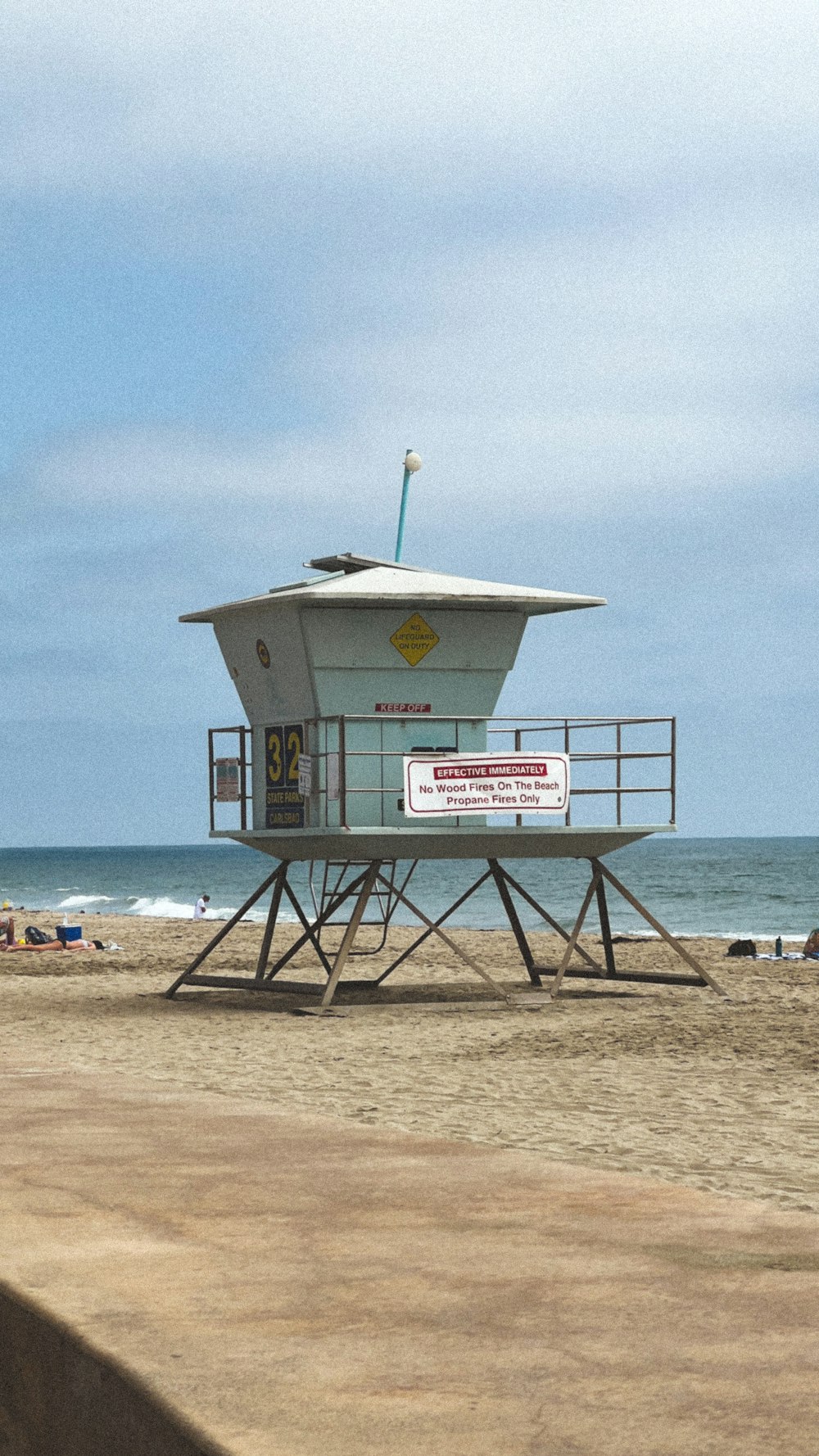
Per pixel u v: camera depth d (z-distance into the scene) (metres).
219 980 20.41
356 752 18.14
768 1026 17.22
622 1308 3.85
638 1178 5.64
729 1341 3.58
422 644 18.94
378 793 18.81
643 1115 11.02
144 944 34.66
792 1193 7.91
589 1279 4.12
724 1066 13.96
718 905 72.50
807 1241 4.54
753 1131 10.28
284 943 34.28
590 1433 3.04
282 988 19.48
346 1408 3.18
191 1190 5.45
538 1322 3.75
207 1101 7.94
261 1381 3.35
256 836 19.27
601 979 22.77
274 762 19.50
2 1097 8.09
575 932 20.66
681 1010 19.06
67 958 29.75
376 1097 11.95
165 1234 4.75
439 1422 3.10
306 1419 3.13
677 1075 13.35
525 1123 10.62
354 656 18.62
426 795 18.48
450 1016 18.53
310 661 18.50
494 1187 5.44
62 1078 9.02
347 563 20.06
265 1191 5.41
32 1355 3.95
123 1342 3.63
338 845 18.78
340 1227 4.80
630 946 32.97
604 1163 8.93
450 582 19.17
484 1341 3.60
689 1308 3.84
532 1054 14.92
